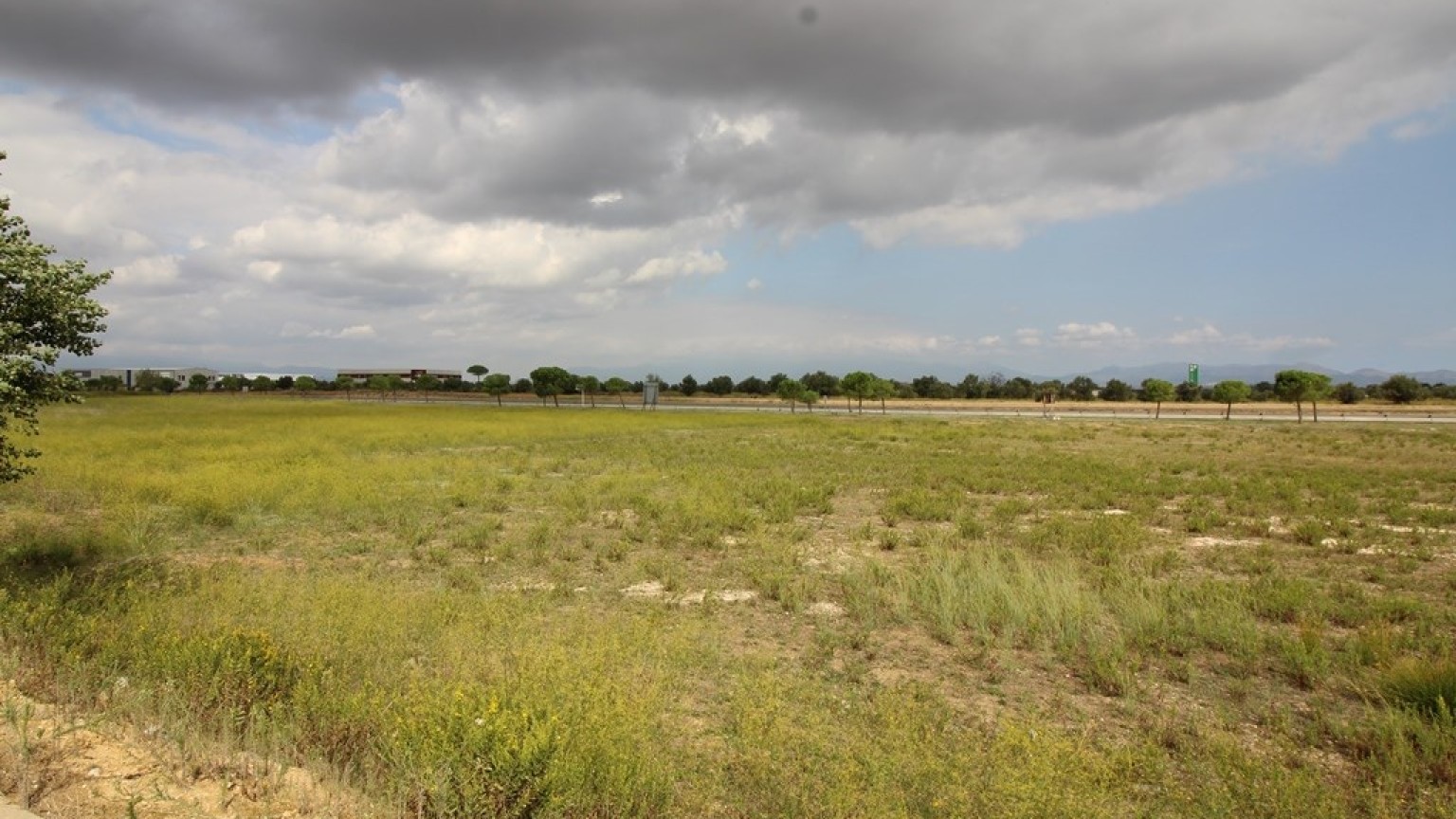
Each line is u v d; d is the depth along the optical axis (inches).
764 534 485.1
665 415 2193.7
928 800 162.2
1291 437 1379.2
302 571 392.2
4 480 331.9
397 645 253.6
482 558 425.4
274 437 1205.7
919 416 2233.0
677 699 223.8
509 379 3459.6
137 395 3710.6
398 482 716.7
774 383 3959.2
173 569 374.9
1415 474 809.5
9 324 297.9
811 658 273.1
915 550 468.1
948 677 261.3
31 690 212.8
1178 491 699.4
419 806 157.2
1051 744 179.9
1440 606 344.2
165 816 150.6
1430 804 178.7
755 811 164.6
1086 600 328.5
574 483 725.3
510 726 166.4
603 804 159.6
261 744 183.2
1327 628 314.7
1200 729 216.1
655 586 378.0
